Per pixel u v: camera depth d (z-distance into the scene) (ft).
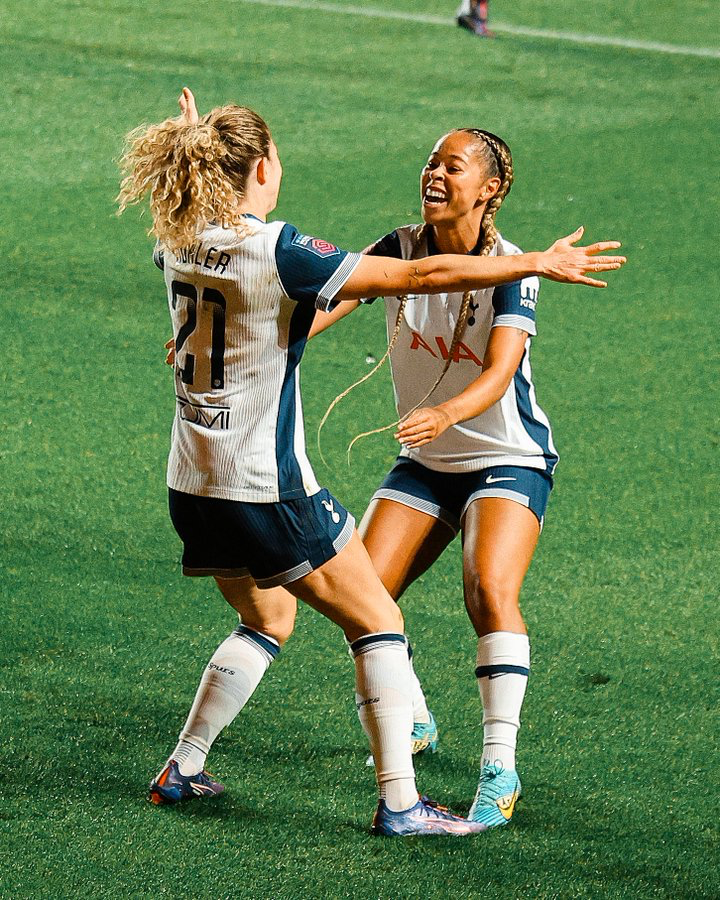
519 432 39.14
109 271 83.56
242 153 32.71
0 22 135.85
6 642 45.73
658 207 97.81
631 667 45.68
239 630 38.01
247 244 31.94
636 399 68.80
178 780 36.91
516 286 37.01
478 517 38.09
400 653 35.42
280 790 38.17
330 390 68.33
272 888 33.65
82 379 68.90
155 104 116.57
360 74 127.85
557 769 39.75
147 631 47.01
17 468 59.41
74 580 50.31
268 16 144.97
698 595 50.83
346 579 34.73
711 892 34.19
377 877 34.22
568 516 56.90
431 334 38.73
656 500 58.59
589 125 117.08
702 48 143.95
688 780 39.34
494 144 38.14
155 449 61.98
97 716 41.65
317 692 43.62
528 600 50.08
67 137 108.06
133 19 140.15
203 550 35.40
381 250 40.09
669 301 81.61
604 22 152.25
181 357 33.73
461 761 40.52
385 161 105.40
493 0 158.51
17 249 86.12
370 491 58.49
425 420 34.14
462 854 35.29
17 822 35.96
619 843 36.17
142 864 34.40
